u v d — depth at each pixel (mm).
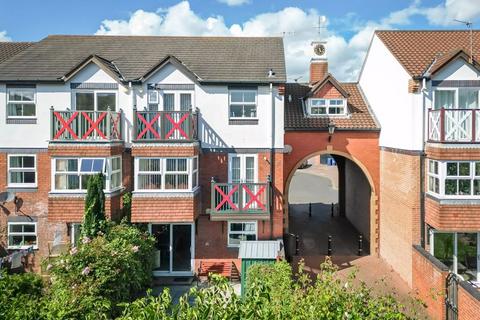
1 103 14711
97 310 8992
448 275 10680
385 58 16688
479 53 15203
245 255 12477
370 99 19000
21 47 19266
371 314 5605
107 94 14984
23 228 14867
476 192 12688
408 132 14102
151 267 13812
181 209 13836
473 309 9125
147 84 14930
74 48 17172
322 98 18281
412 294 12812
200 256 15031
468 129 12703
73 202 13992
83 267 10250
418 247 13016
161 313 5242
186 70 14781
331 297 5902
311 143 17703
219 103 15023
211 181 14555
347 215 24844
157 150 13750
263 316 5234
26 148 14797
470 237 13555
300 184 41188
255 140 15109
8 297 9273
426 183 13695
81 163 13961
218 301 5324
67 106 14844
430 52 15445
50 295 9969
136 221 13766
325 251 18094
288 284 8273
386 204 16562
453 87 13719
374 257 17281
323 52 22125
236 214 14352
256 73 15328
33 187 14758
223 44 17875
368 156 17641
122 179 15023
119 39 18094
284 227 17578
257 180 15133
